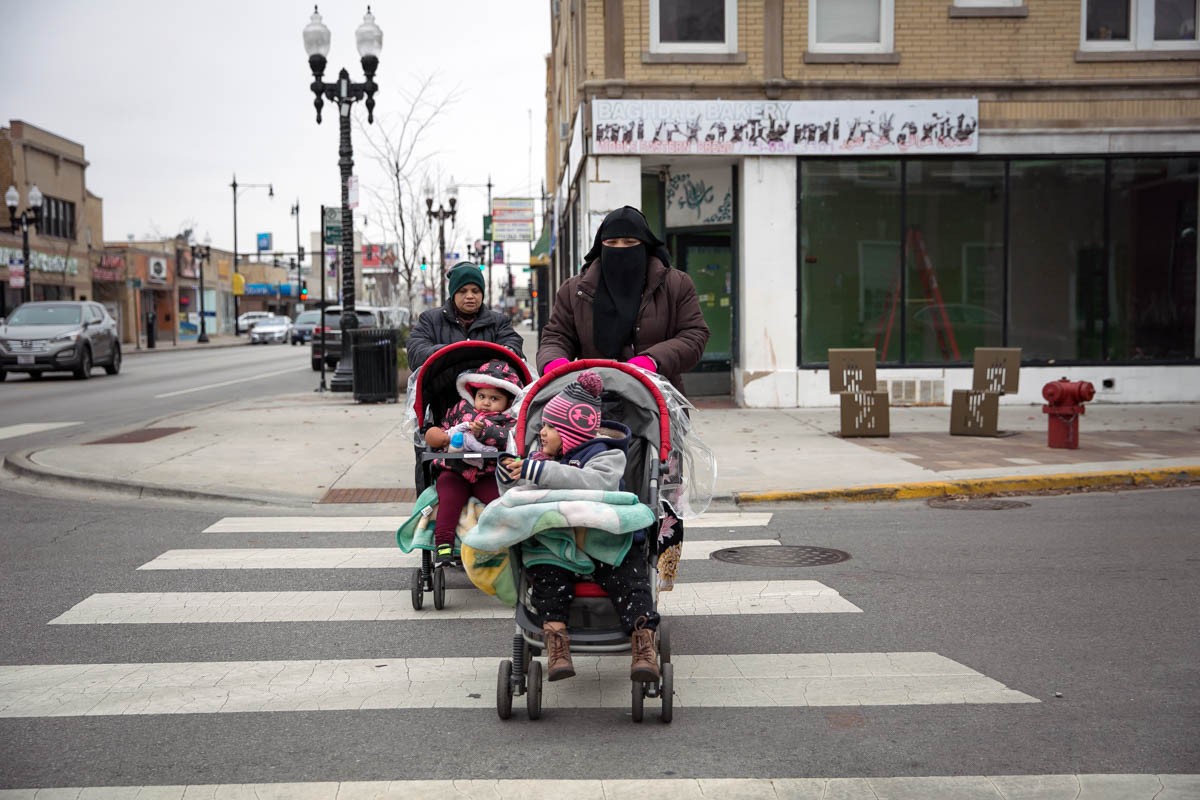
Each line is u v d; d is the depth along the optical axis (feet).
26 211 127.54
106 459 38.78
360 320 100.32
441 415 21.24
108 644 18.60
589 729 14.74
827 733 14.46
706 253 58.13
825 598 21.34
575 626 15.33
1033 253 54.90
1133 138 54.03
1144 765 13.23
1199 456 36.88
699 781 12.93
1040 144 53.83
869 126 53.01
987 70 53.31
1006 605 20.65
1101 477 33.58
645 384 16.06
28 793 12.60
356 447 42.01
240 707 15.56
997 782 12.80
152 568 24.07
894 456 37.86
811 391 53.98
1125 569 23.22
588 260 19.94
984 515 29.60
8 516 30.14
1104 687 16.06
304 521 29.48
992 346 55.11
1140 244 55.16
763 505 31.48
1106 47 53.72
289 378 91.71
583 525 14.15
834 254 54.39
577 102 59.47
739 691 16.17
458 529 19.19
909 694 15.92
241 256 303.68
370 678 16.85
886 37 53.11
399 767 13.41
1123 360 55.16
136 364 119.44
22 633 19.22
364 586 22.62
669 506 16.52
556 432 15.10
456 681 16.74
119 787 12.80
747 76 52.80
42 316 90.43
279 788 12.77
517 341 23.82
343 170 65.67
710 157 53.98
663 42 52.75
